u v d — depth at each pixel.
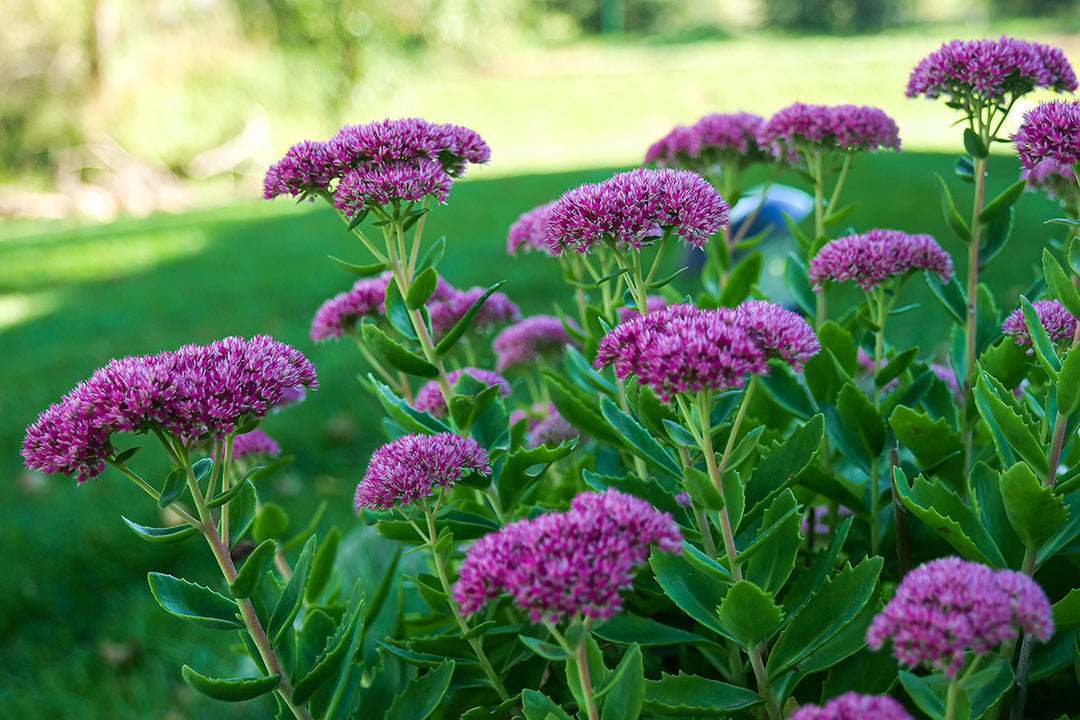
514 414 1.07
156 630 1.25
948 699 0.57
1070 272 0.90
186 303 2.94
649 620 0.75
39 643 1.28
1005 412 0.69
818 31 20.53
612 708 0.63
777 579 0.72
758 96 9.47
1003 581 0.56
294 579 0.73
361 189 0.79
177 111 6.25
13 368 2.43
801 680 0.75
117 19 6.03
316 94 6.71
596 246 0.79
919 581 0.57
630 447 0.74
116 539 1.46
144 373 0.68
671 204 0.75
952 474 0.81
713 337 0.67
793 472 0.76
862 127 0.96
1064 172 0.83
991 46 0.83
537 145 8.02
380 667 0.83
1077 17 18.25
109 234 4.62
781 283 1.76
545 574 0.59
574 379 0.94
